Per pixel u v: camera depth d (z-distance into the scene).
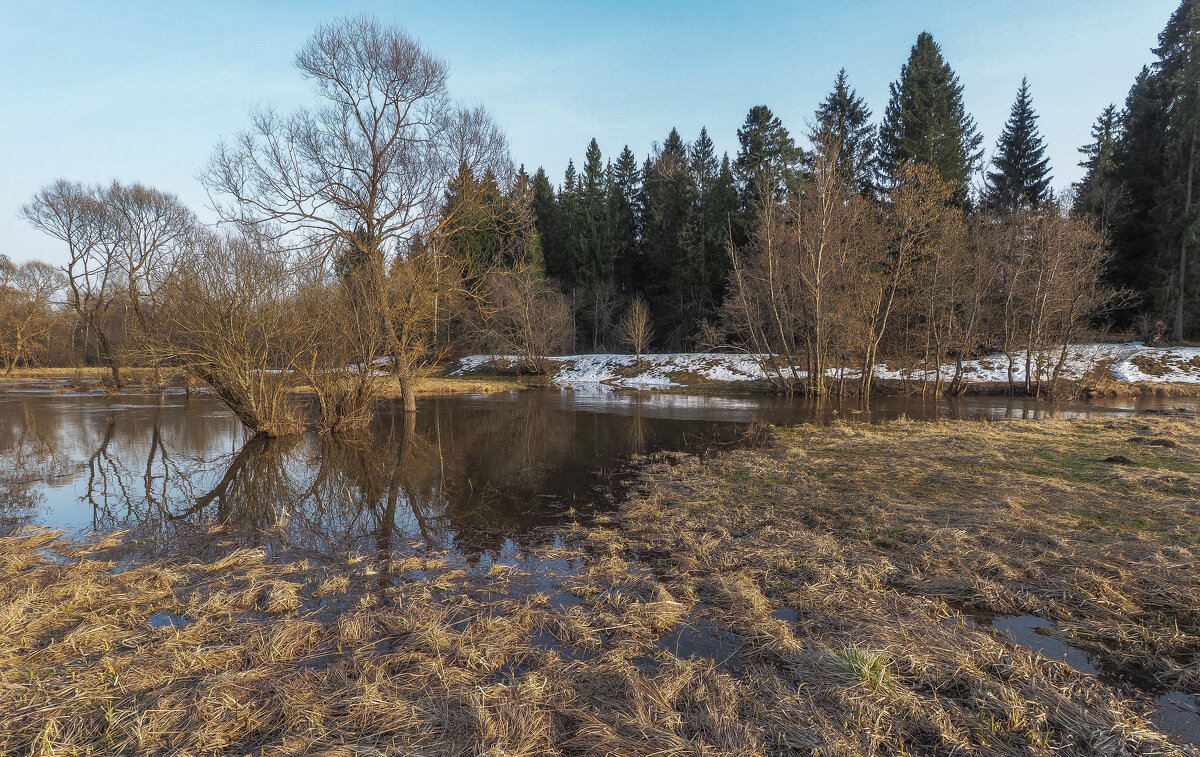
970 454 10.83
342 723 3.35
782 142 40.78
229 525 7.64
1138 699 3.59
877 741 3.15
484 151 18.73
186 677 3.83
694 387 31.72
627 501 8.48
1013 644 4.13
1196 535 6.11
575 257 48.34
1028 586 5.12
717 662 4.08
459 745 3.15
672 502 8.41
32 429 16.11
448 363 42.41
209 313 13.19
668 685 3.65
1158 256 30.77
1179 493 7.78
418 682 3.75
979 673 3.71
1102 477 8.79
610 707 3.51
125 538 7.08
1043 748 3.07
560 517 7.90
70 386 31.23
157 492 9.45
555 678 3.80
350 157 17.45
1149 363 27.33
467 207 18.69
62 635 4.45
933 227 26.08
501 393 29.14
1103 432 13.38
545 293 41.16
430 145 18.25
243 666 4.02
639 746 3.11
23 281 43.16
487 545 6.79
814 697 3.56
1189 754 2.99
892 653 3.94
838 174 25.75
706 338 37.91
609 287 47.38
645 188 55.03
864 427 15.76
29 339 42.53
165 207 30.75
